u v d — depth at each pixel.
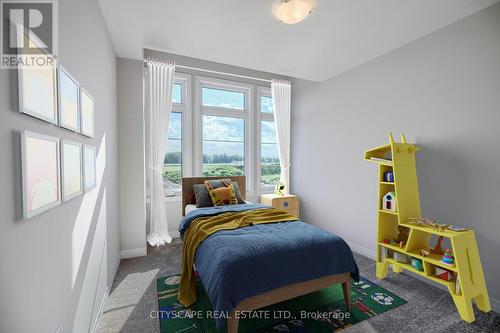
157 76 3.35
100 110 1.92
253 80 4.24
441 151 2.25
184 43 2.52
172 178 3.77
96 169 1.74
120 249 2.84
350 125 3.22
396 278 2.41
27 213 0.79
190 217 2.44
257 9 1.95
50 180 0.96
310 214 3.99
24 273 0.80
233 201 3.08
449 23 2.17
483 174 1.98
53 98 1.00
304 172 4.11
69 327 1.18
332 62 3.00
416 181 2.35
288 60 2.92
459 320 1.78
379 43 2.52
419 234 2.22
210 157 4.05
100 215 1.86
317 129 3.80
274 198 3.85
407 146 2.32
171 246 3.24
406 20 2.11
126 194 2.88
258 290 1.48
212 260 1.57
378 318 1.79
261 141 4.43
